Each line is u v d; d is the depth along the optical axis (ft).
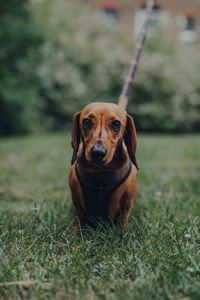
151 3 12.96
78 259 6.70
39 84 50.11
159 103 52.06
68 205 10.68
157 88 51.52
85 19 61.72
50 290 5.69
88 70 55.06
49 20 53.78
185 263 6.40
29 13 45.80
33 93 46.73
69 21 56.90
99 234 7.73
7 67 45.29
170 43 59.67
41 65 49.88
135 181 8.24
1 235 7.96
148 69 51.55
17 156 24.30
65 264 6.57
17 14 44.60
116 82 53.06
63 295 5.51
